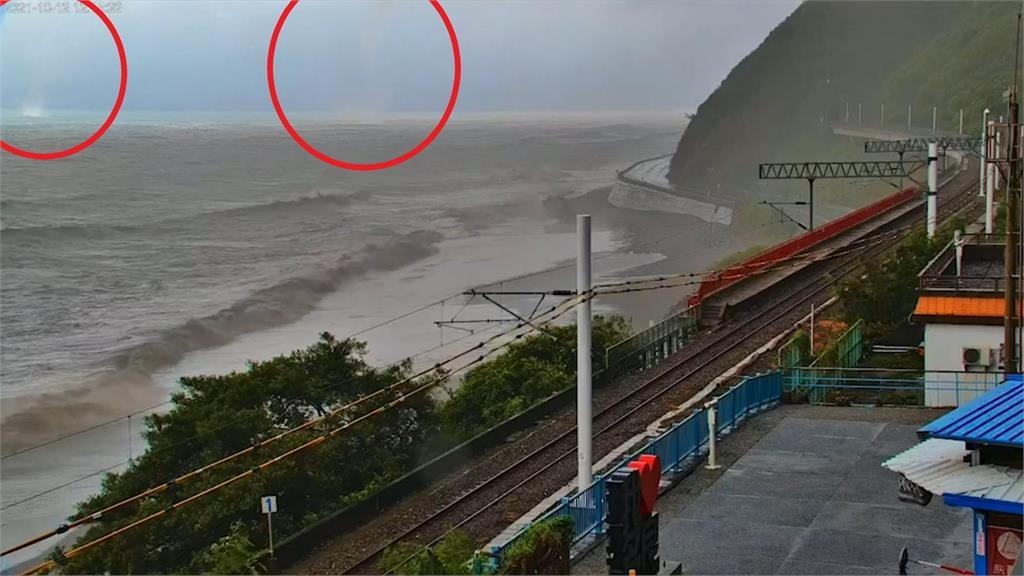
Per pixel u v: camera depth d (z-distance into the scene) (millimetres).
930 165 43625
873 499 17594
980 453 11898
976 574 11836
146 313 78312
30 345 68750
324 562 19531
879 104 137250
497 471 24000
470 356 54938
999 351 26281
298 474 25469
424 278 98500
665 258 103688
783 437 21797
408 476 23250
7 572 30328
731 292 42438
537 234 129750
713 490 18531
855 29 161250
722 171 153875
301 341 72750
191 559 23391
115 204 122250
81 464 43688
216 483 24625
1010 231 22391
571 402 30234
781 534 16172
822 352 30594
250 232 116312
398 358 57312
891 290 35812
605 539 16875
